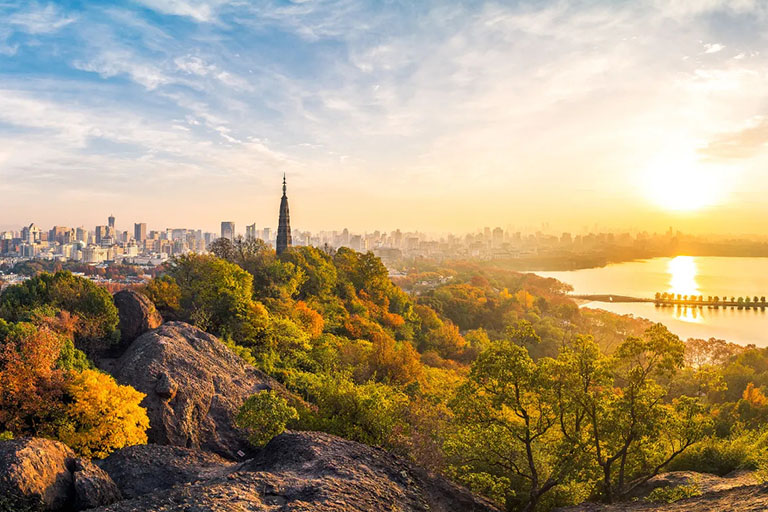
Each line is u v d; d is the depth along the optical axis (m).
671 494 18.45
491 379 21.25
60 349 26.44
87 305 34.06
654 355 20.11
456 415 22.56
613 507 18.39
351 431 24.66
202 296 47.97
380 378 48.03
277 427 23.38
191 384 28.94
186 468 18.39
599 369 20.20
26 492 13.62
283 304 61.06
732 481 23.08
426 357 79.19
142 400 26.84
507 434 21.81
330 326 68.56
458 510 16.73
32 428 21.75
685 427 20.20
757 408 60.78
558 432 24.02
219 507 12.34
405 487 16.31
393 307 101.44
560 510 19.45
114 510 12.58
